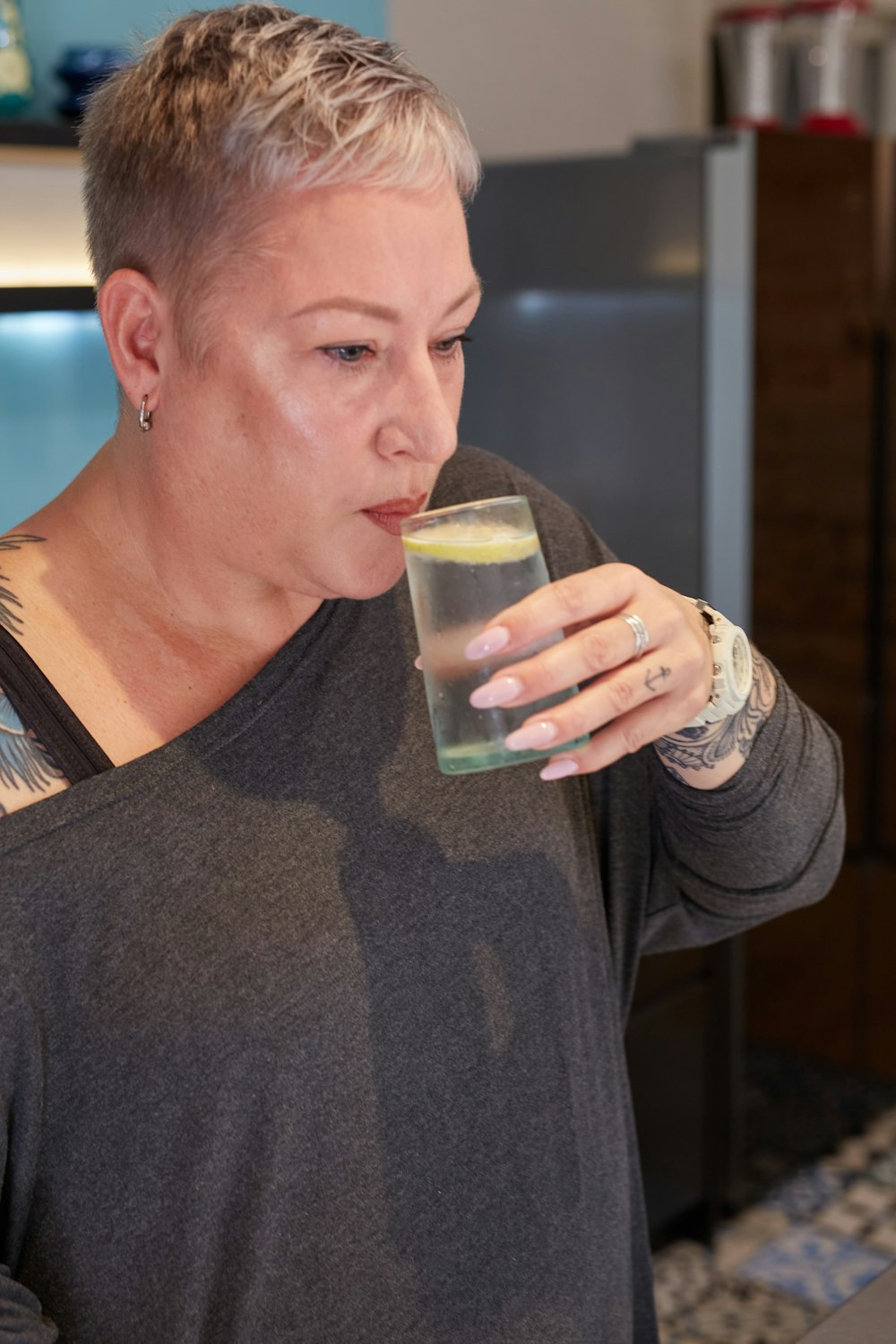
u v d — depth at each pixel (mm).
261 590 929
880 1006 3070
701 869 1073
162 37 846
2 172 1668
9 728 862
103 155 856
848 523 2756
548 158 2357
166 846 872
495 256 2451
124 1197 864
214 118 790
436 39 2723
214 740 902
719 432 2303
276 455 829
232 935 874
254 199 788
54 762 868
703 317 2250
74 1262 871
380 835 943
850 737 2926
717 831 1011
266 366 811
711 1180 2555
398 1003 929
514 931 991
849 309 2639
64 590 911
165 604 922
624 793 1142
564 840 1042
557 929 1021
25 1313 816
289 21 826
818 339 2564
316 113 775
